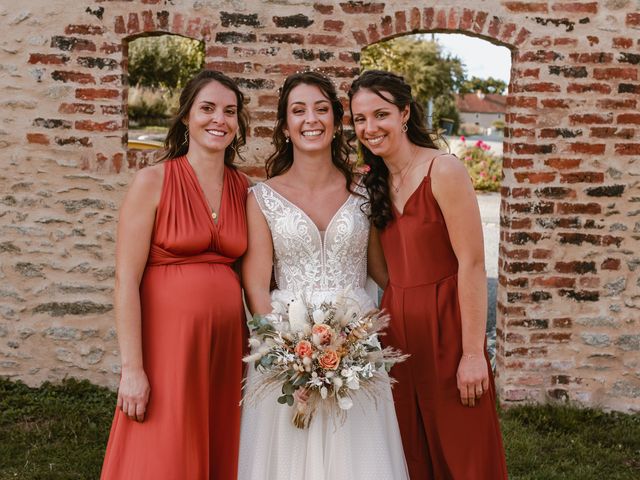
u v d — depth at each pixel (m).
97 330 4.55
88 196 4.45
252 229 2.90
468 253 2.79
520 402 4.55
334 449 2.73
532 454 3.97
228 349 2.80
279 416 2.78
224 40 4.33
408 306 2.88
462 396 2.84
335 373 2.53
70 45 4.34
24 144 4.41
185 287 2.72
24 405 4.36
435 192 2.79
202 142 2.78
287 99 2.88
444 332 2.87
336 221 2.87
